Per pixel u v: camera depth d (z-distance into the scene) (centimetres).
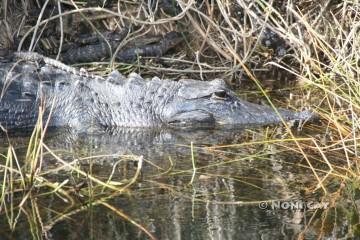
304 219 857
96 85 1280
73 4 1393
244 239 802
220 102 1248
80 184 945
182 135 1191
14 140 1158
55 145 1127
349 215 870
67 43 1465
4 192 904
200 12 1410
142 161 1030
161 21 1401
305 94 1348
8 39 1420
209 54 1480
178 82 1285
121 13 1473
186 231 820
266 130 1195
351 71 1281
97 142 1149
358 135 1127
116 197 916
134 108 1258
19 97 1235
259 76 1450
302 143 1120
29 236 809
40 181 952
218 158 1062
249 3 1465
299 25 1448
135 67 1416
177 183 963
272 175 995
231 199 912
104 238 803
